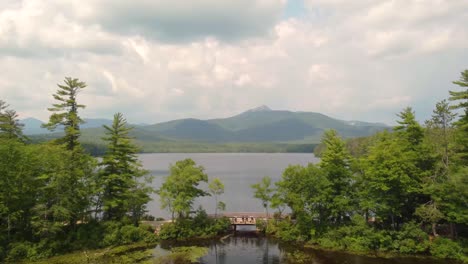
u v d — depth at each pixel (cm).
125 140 5972
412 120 5409
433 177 4953
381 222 5544
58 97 5881
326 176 5666
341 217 5912
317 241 5516
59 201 5050
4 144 4906
